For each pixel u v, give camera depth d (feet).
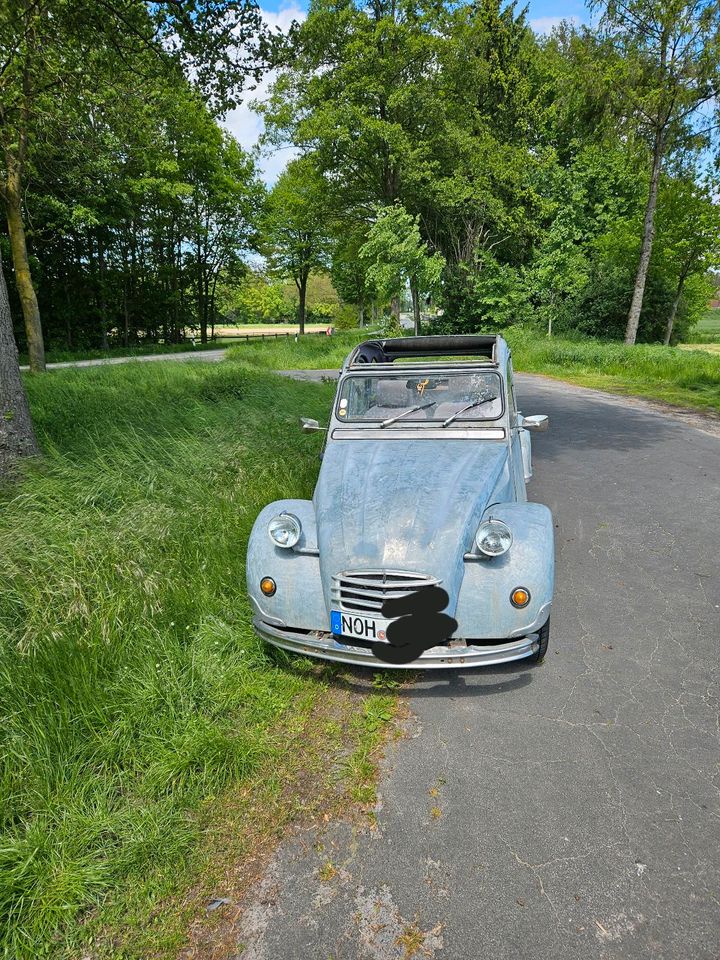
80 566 14.02
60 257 123.03
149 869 8.10
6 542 14.52
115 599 12.99
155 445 24.06
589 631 13.75
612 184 101.45
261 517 12.32
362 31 87.86
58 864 8.00
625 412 41.70
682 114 72.28
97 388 42.65
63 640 11.60
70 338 129.90
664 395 49.08
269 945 7.10
